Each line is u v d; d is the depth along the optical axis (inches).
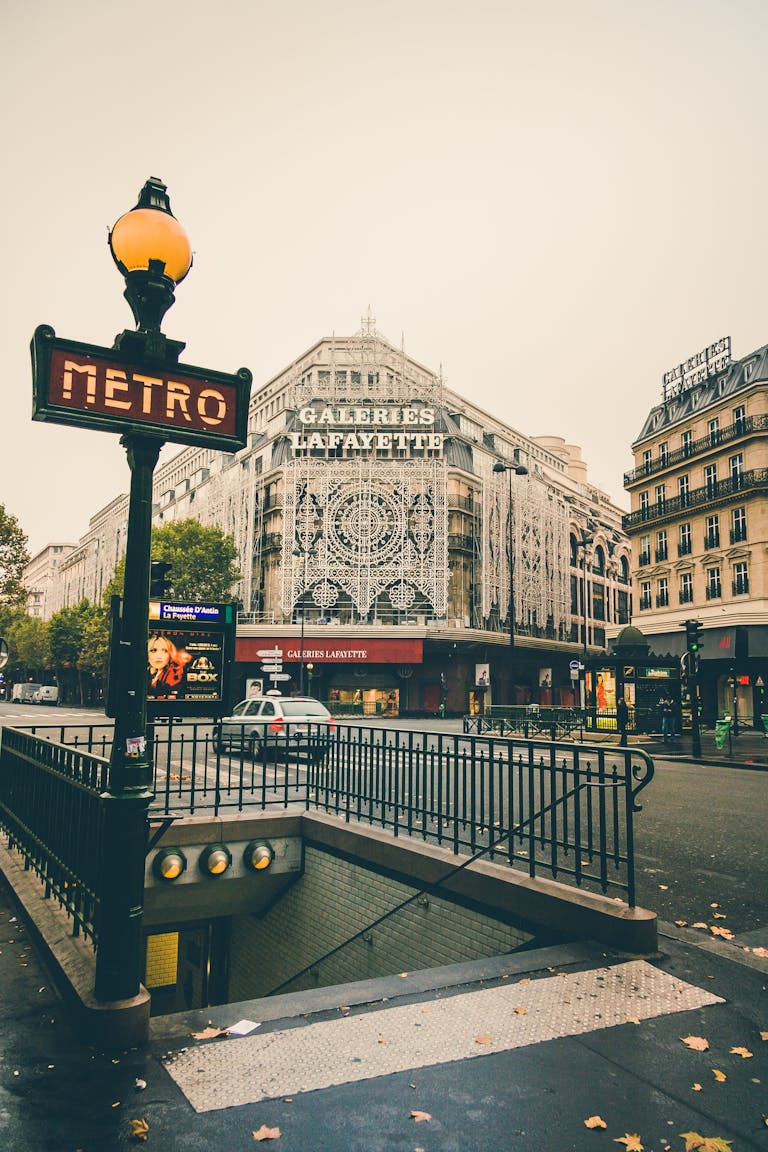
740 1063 125.6
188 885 316.5
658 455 1605.6
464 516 1947.6
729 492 1374.3
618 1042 132.3
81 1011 135.5
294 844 321.1
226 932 398.0
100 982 136.8
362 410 1929.1
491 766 231.3
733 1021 140.8
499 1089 116.9
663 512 1545.3
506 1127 106.9
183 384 154.6
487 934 217.9
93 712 1984.5
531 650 2128.4
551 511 2336.4
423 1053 128.2
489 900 215.9
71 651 2849.4
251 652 1753.2
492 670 1983.3
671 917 215.9
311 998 151.2
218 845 304.5
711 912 221.6
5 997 154.6
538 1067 123.7
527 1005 147.1
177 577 1847.9
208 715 403.5
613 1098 114.7
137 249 150.6
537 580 2192.4
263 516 2026.3
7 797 293.9
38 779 238.8
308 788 338.3
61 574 4480.8
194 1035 135.4
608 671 1001.5
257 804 326.3
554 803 208.4
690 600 1472.7
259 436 2182.6
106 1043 130.3
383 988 156.0
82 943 170.4
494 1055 127.6
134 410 148.6
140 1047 131.3
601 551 2802.7
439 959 235.1
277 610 1919.3
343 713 1766.7
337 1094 115.5
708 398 1496.1
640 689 1002.1
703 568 1440.7
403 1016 142.4
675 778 597.3
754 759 756.0
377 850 267.9
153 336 148.5
